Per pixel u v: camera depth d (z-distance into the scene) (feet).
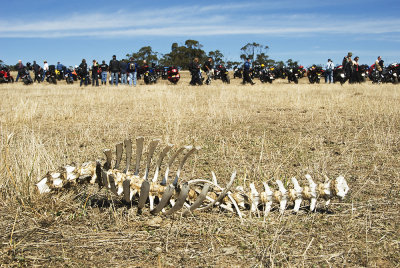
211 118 27.81
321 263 7.79
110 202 11.02
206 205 10.24
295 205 9.64
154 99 44.88
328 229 9.27
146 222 9.66
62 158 15.67
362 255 8.06
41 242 8.70
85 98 44.32
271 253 8.02
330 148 18.11
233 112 31.32
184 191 9.04
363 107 34.14
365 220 9.73
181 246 8.54
